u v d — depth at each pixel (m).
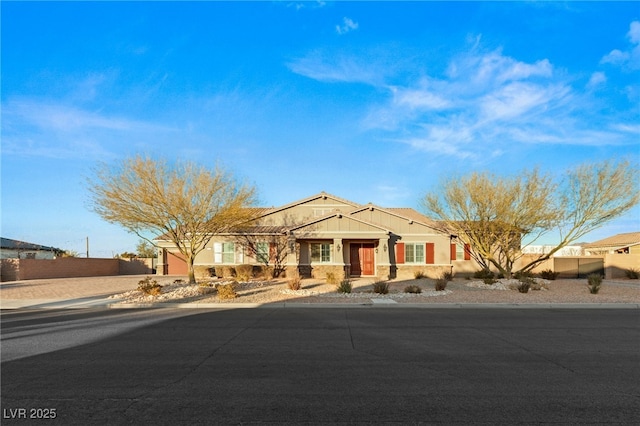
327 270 28.66
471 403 5.51
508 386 6.21
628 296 18.92
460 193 24.73
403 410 5.27
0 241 42.53
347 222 28.16
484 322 12.35
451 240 30.69
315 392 5.95
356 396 5.79
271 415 5.11
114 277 32.59
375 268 29.72
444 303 16.64
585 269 31.39
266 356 8.10
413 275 29.38
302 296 18.75
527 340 9.63
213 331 10.90
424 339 9.76
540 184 23.09
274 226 31.97
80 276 35.34
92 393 5.94
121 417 5.07
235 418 5.03
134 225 21.94
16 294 20.59
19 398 5.75
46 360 7.81
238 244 30.45
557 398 5.70
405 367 7.28
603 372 6.96
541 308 16.05
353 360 7.77
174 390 6.05
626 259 30.86
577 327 11.47
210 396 5.80
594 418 5.03
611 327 11.48
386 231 28.02
